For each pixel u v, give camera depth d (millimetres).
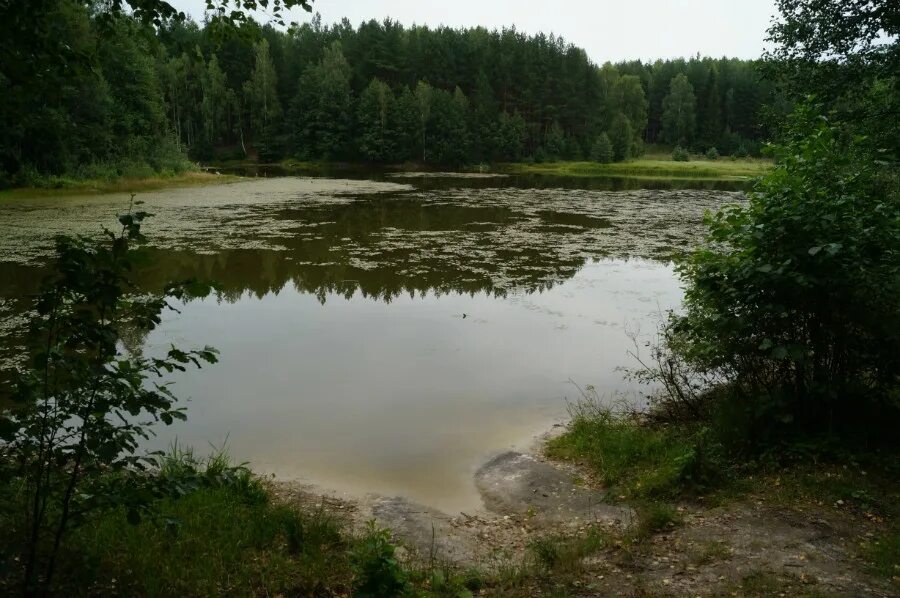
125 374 3248
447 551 4680
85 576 3617
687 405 7258
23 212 25875
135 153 42094
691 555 4195
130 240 3166
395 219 26172
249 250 18484
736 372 6141
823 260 5125
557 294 14008
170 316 12023
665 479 5324
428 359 9820
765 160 85375
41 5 3793
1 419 3031
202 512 4820
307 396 8312
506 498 5723
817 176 5695
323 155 73750
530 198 36875
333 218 26109
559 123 83125
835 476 5051
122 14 4520
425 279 15297
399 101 73375
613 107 86438
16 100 3928
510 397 8336
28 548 3490
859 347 5496
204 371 9156
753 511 4723
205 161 73062
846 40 10383
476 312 12570
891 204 6004
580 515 5223
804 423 5762
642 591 3805
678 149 88188
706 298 5914
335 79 74625
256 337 10836
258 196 35344
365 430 7309
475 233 22422
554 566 4234
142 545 4246
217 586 3861
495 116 76125
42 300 3047
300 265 16641
